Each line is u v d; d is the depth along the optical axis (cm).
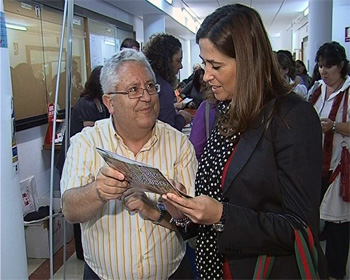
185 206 90
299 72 421
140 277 132
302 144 92
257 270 98
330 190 235
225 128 105
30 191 300
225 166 104
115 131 137
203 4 713
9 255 128
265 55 97
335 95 228
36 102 318
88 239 135
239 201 100
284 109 95
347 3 480
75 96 348
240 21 95
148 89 127
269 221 92
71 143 140
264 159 95
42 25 325
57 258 268
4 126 125
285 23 1110
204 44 99
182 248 145
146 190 108
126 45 312
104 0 478
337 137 230
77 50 382
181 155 140
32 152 313
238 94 97
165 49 219
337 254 242
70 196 119
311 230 91
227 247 94
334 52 222
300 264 92
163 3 617
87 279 143
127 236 130
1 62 124
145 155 135
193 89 318
